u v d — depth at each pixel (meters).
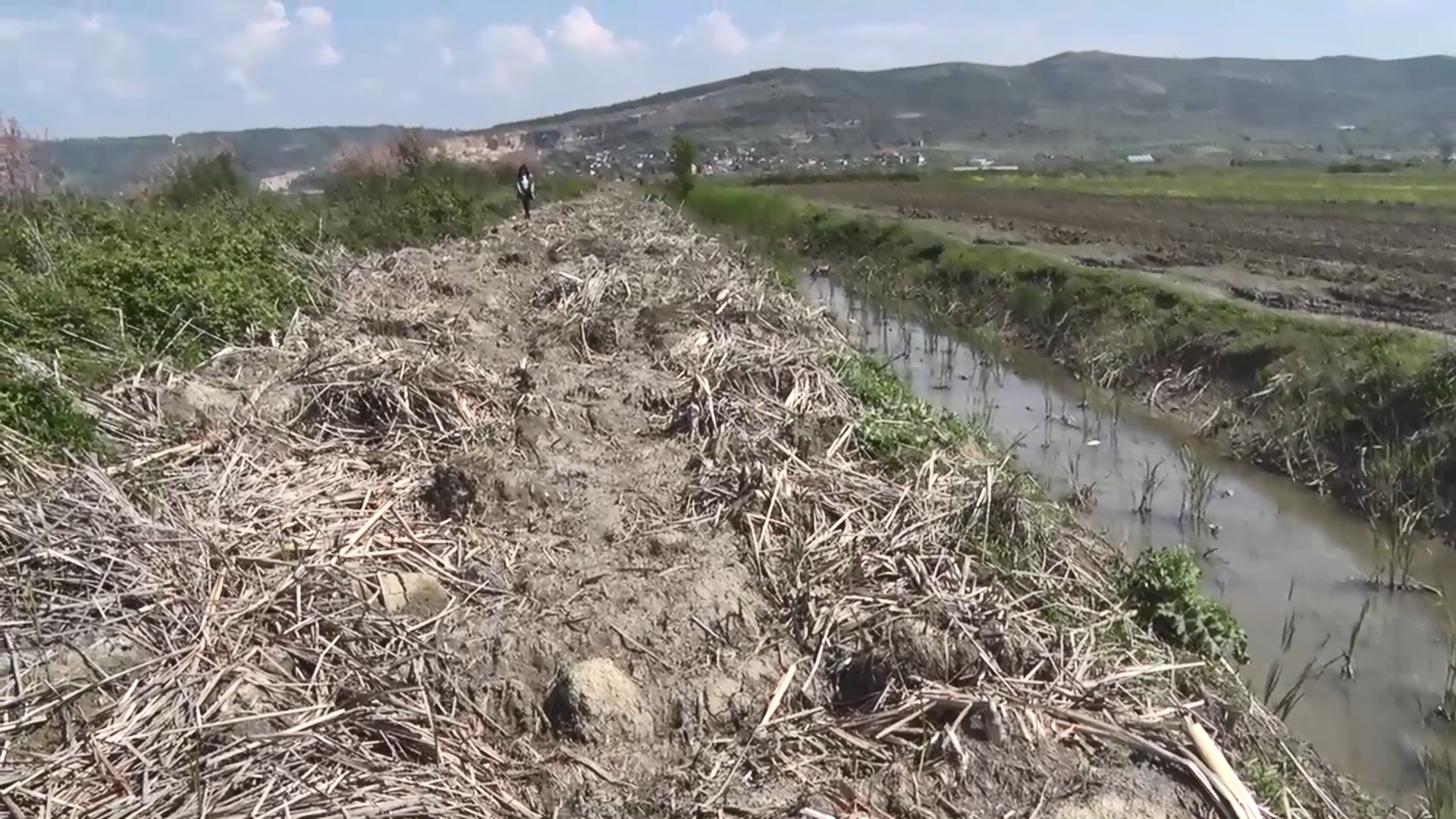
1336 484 10.78
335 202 24.27
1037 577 7.11
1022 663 5.86
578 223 23.55
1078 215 29.62
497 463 7.60
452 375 9.23
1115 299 16.47
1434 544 9.47
